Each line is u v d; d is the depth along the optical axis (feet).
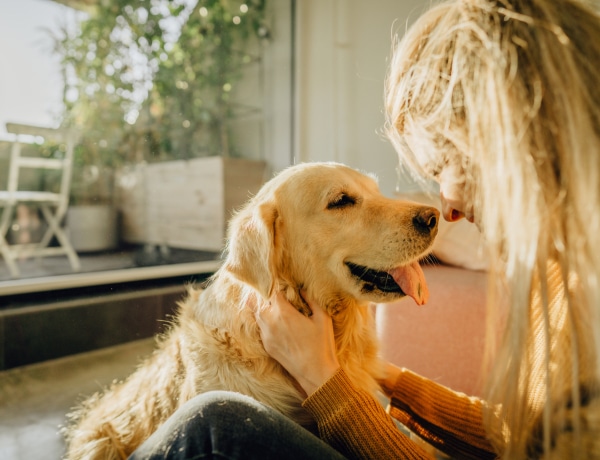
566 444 1.74
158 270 9.41
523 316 1.79
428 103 2.24
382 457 2.49
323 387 2.70
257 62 13.15
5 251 9.93
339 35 10.22
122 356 7.59
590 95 1.69
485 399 2.05
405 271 3.48
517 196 1.74
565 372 1.93
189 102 14.23
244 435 2.12
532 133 1.76
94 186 14.44
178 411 2.37
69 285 8.14
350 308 3.75
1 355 6.85
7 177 12.16
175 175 13.55
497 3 1.94
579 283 1.76
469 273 5.18
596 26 1.81
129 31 13.15
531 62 1.77
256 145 13.74
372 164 9.72
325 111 10.67
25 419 5.46
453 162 2.30
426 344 4.88
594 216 1.60
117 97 13.76
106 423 3.65
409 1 8.77
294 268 3.70
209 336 3.48
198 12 13.35
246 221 3.56
